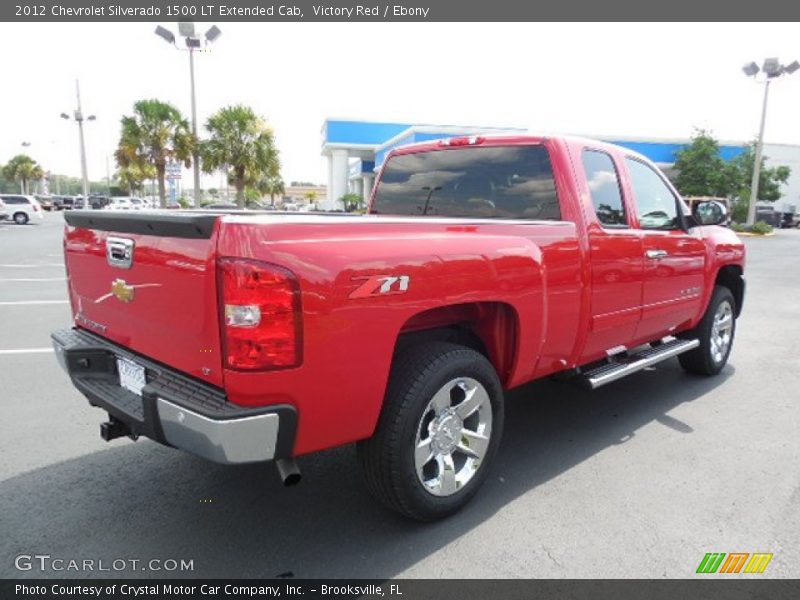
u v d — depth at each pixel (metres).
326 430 2.53
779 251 20.75
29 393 5.02
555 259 3.44
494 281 3.03
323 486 3.48
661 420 4.51
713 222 4.81
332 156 39.94
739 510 3.22
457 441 3.09
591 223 3.75
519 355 3.30
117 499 3.31
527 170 3.88
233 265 2.25
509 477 3.60
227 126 28.41
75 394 5.00
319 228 2.44
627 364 4.24
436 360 2.88
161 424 2.52
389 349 2.63
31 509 3.20
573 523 3.09
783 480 3.56
